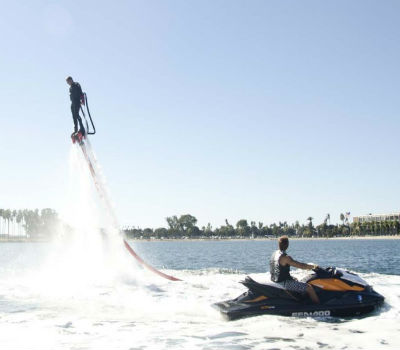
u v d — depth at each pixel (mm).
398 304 10094
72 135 15031
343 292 9367
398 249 71562
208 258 42250
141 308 10359
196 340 7066
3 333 7621
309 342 6941
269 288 9398
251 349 6523
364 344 6828
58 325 8328
